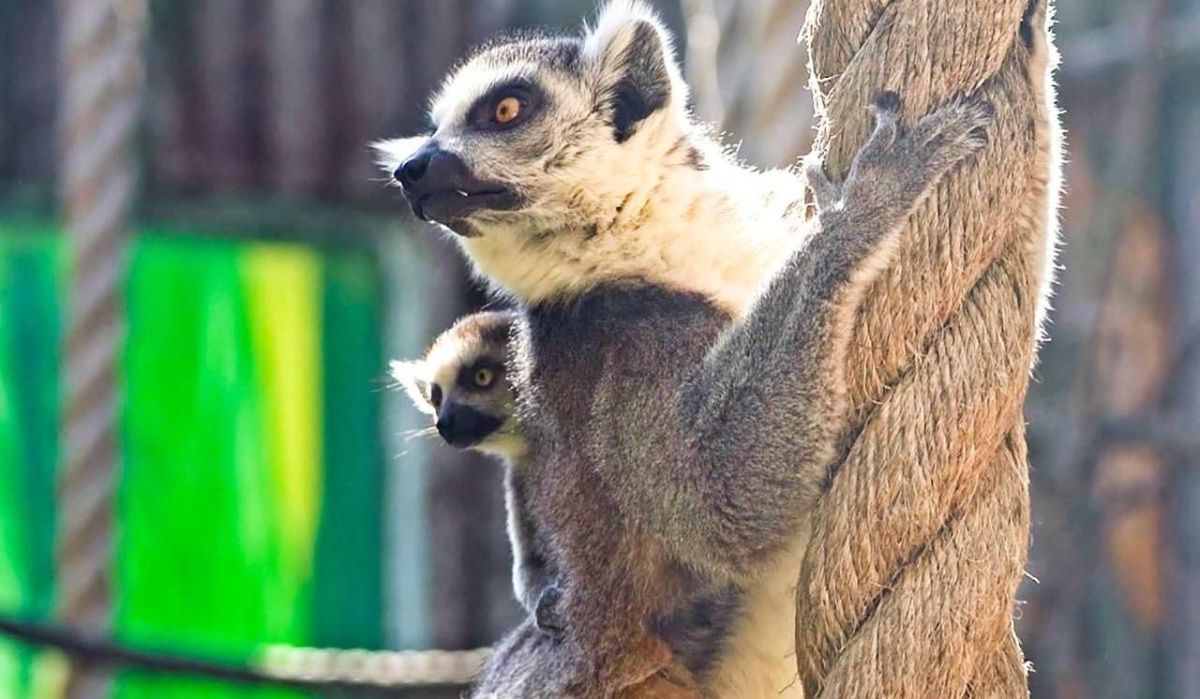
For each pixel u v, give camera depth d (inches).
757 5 388.5
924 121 245.9
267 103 677.9
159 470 851.4
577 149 327.3
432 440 705.0
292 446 819.4
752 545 276.8
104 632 513.7
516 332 343.9
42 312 825.5
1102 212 718.5
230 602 855.7
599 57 336.5
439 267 692.1
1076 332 721.0
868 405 244.7
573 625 305.6
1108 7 729.6
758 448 266.7
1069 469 691.4
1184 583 735.1
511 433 372.8
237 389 832.9
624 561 299.3
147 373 840.3
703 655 302.5
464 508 700.7
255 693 734.5
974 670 235.0
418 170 335.3
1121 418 720.3
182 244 781.9
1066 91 730.2
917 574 235.1
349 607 799.7
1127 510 730.8
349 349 778.2
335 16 685.3
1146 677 732.7
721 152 350.6
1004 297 240.8
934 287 241.1
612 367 305.1
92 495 523.2
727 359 278.5
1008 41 242.4
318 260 755.4
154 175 661.3
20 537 841.5
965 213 240.8
